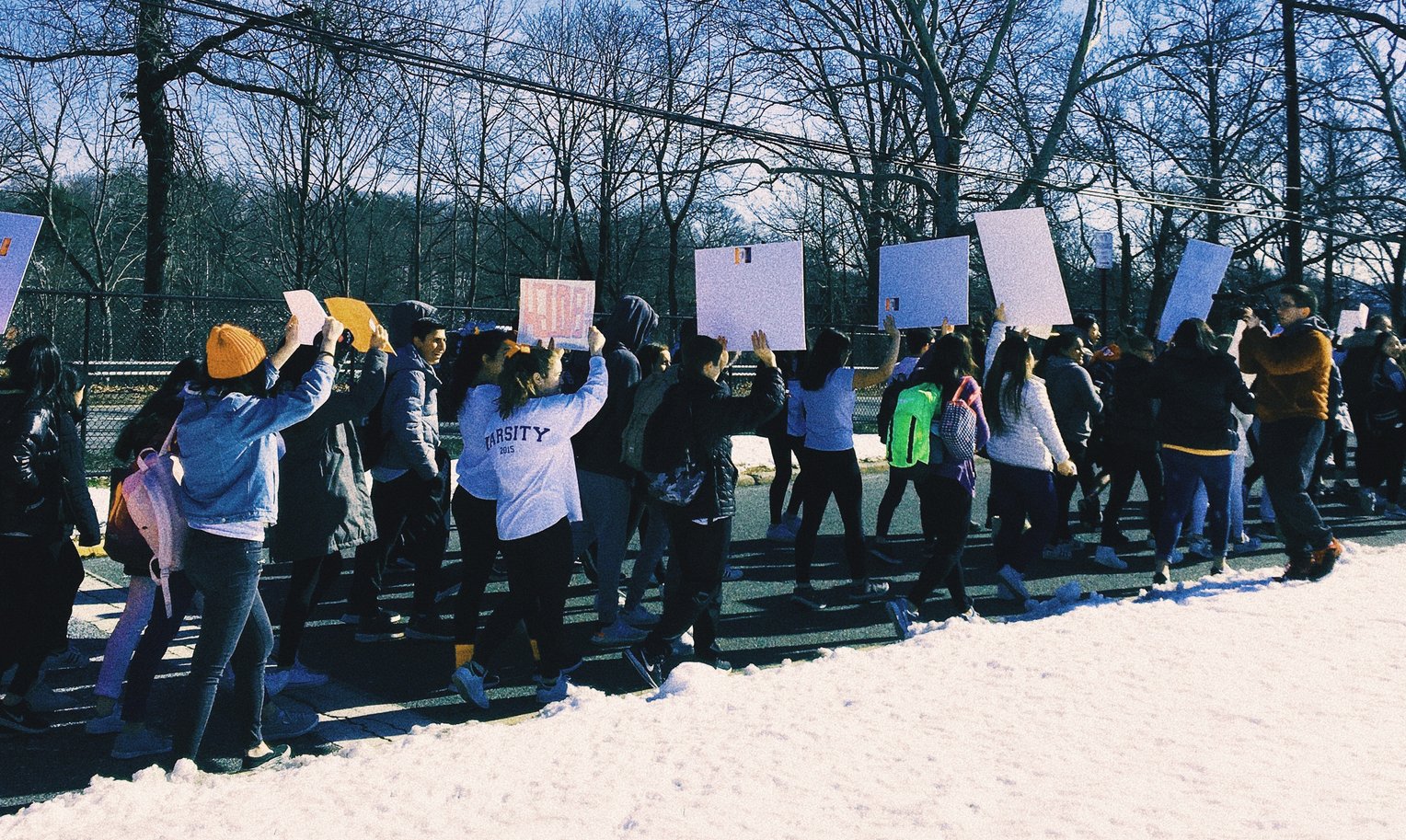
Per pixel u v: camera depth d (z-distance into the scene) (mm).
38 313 13969
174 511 4074
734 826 3400
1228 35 27312
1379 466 10883
